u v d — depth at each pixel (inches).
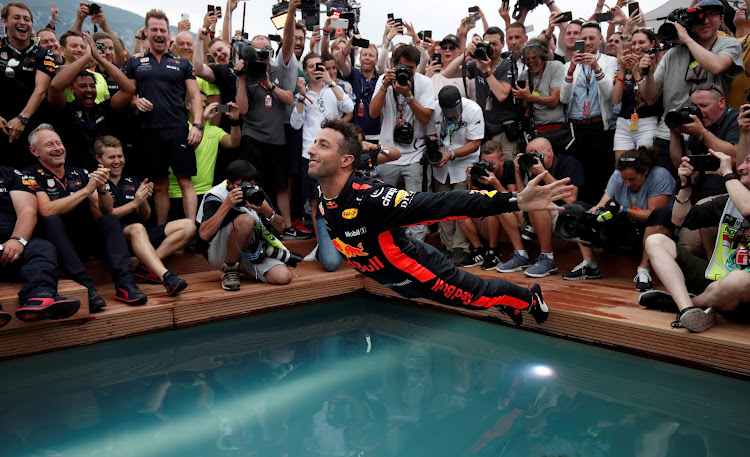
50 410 88.7
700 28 138.4
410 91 164.2
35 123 152.3
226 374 104.3
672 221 126.9
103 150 146.9
